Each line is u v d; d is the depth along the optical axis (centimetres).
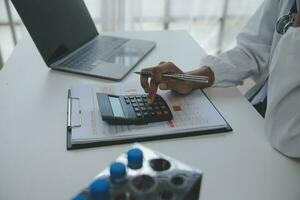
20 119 61
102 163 51
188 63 91
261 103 85
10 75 79
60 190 46
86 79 78
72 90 70
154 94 66
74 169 50
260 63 87
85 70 81
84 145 54
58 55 85
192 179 35
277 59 60
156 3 204
